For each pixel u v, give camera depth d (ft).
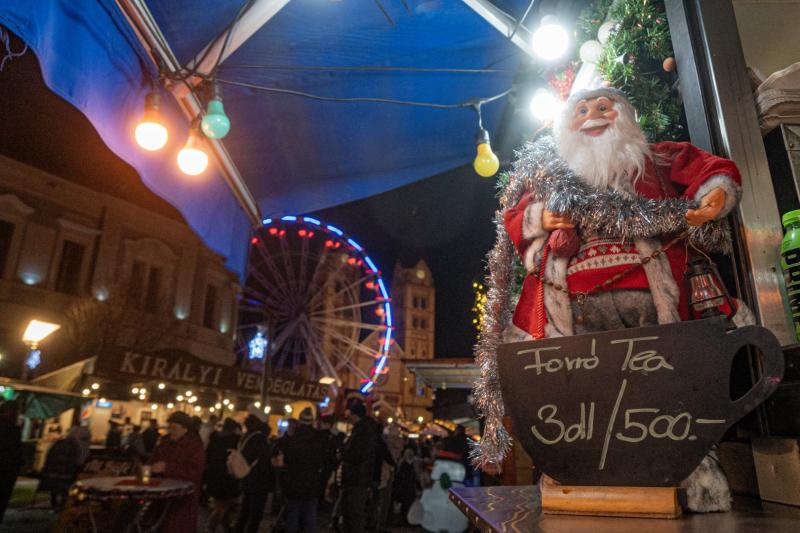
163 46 10.40
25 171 59.26
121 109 9.95
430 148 18.58
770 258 5.28
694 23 6.32
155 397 47.80
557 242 4.54
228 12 10.50
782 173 5.72
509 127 17.56
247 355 96.32
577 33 10.08
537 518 3.60
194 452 16.53
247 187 18.04
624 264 4.36
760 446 4.37
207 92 12.25
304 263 88.63
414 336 242.99
